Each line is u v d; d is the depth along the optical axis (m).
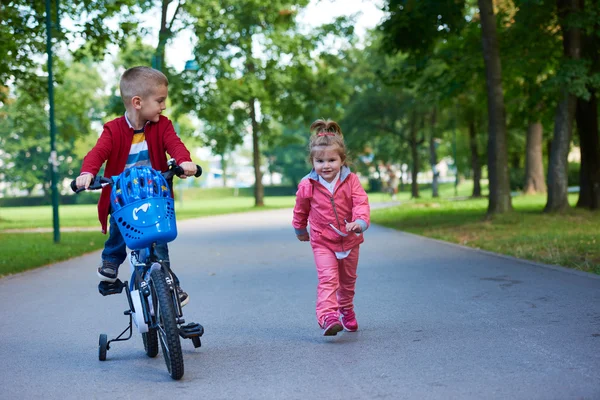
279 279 11.72
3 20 24.28
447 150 90.12
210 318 8.38
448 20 24.16
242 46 43.56
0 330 7.95
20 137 93.56
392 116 63.88
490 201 23.52
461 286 10.07
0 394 5.36
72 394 5.33
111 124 5.89
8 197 102.38
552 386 5.00
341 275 7.18
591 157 27.17
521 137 54.22
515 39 25.28
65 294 10.59
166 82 5.96
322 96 49.53
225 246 18.52
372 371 5.68
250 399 5.04
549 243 14.66
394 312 8.30
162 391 5.34
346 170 6.93
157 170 5.87
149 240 5.43
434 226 22.52
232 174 145.00
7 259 15.29
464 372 5.50
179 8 35.44
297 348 6.67
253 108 51.62
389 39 25.39
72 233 24.48
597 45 25.56
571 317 7.48
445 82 25.86
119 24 25.83
